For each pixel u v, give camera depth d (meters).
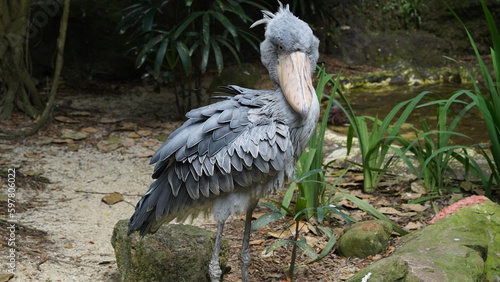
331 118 9.79
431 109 10.38
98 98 10.81
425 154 6.93
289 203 5.94
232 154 4.27
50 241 5.59
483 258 4.77
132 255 4.76
